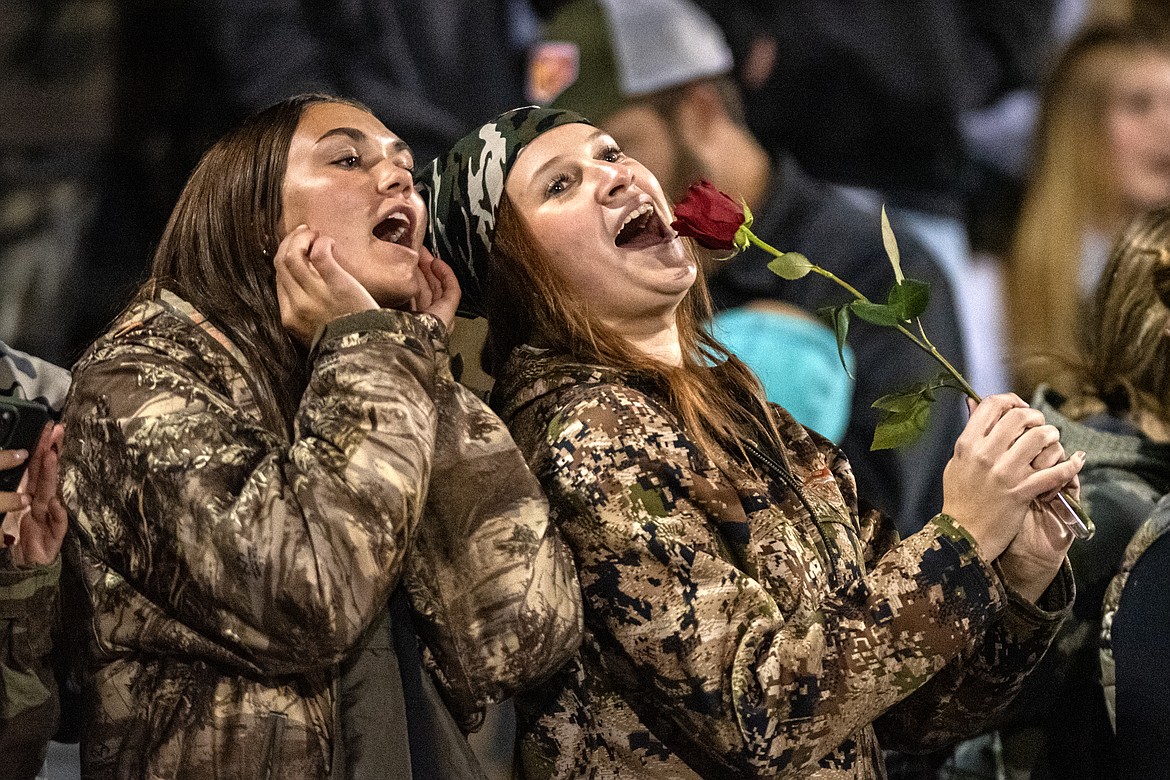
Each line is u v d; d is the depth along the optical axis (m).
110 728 7.05
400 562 6.75
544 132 7.86
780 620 7.10
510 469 7.20
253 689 6.88
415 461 6.75
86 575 7.14
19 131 16.03
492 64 16.25
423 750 7.17
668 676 7.02
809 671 6.95
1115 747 8.37
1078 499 7.68
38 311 15.63
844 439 12.96
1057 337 15.76
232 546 6.58
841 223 13.45
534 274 7.71
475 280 7.98
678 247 7.88
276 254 7.36
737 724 6.90
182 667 6.97
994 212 17.19
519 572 7.06
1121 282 9.41
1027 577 7.67
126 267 15.43
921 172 16.48
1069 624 8.68
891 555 7.27
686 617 7.00
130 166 15.63
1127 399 9.41
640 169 7.97
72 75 15.96
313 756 6.90
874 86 16.19
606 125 13.25
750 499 7.44
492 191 7.79
